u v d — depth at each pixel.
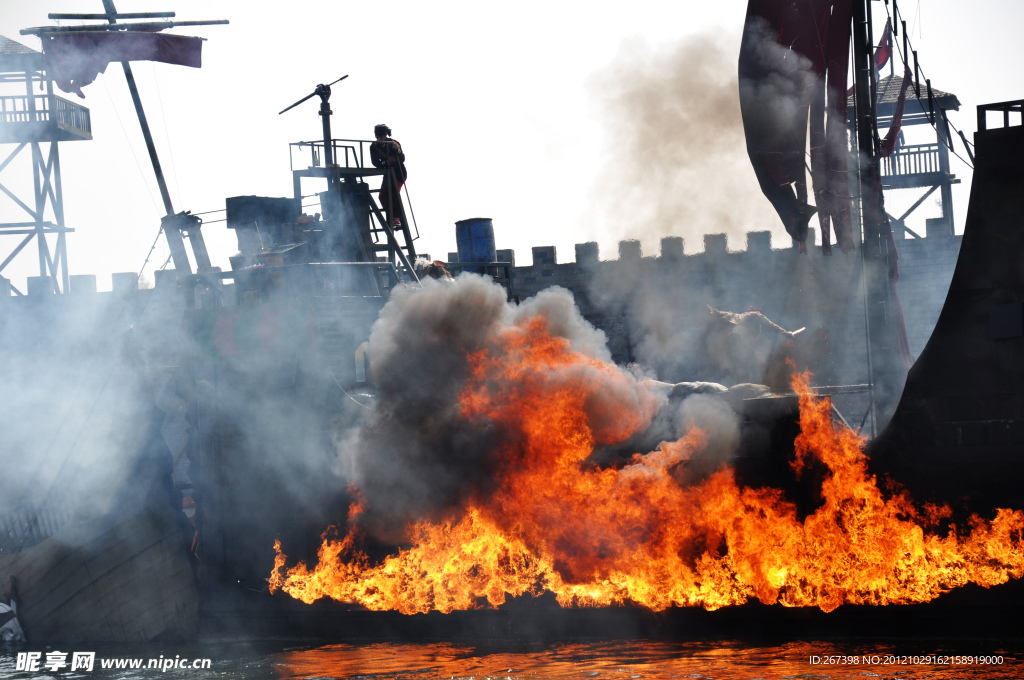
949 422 21.45
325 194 31.33
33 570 24.89
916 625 21.05
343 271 28.58
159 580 25.61
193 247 32.09
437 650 22.14
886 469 21.88
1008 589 20.52
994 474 21.02
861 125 30.23
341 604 24.34
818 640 21.19
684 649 20.80
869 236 30.36
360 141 31.84
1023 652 19.41
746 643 21.16
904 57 31.75
